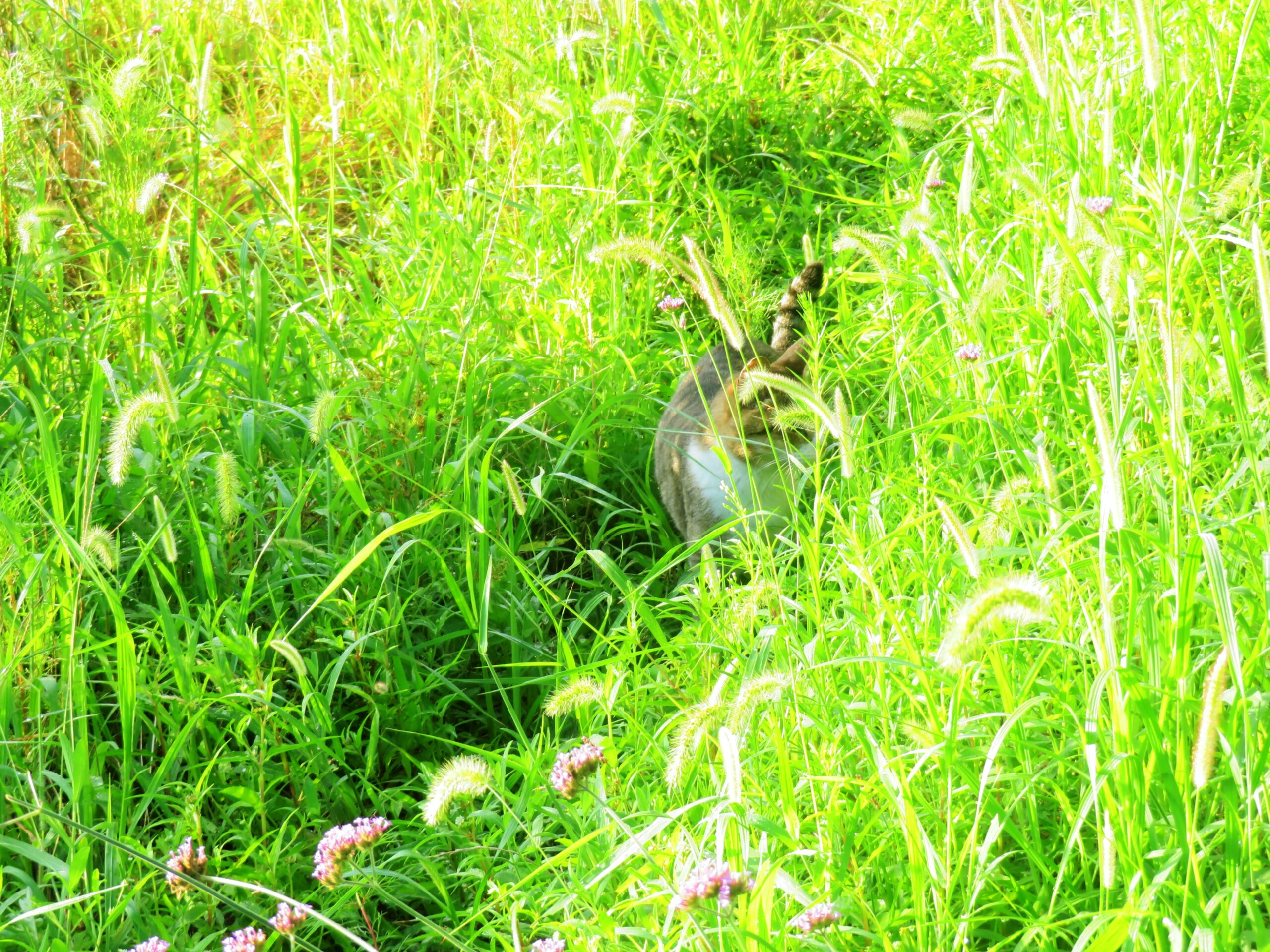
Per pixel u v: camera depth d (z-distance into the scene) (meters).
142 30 6.68
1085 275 2.86
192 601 4.04
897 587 3.16
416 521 3.06
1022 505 3.38
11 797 2.85
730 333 3.74
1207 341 3.38
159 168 5.11
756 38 7.38
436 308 5.23
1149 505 3.03
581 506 4.99
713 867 2.34
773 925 2.44
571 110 5.89
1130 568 2.35
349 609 3.73
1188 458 2.53
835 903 2.42
